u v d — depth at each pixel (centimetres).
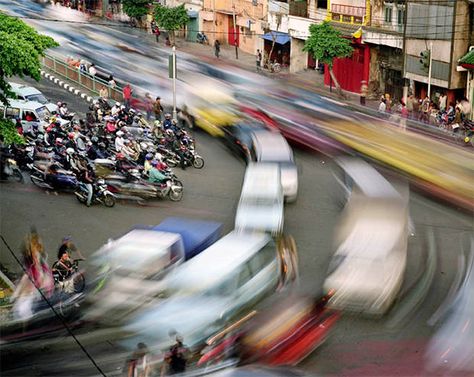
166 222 2597
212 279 2136
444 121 4394
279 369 1827
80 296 2212
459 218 2980
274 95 5053
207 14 7094
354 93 5444
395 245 2320
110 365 1908
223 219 2875
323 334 2059
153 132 3797
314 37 5284
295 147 3888
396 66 5147
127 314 2109
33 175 3133
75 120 4028
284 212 2995
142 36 7088
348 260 2256
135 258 2288
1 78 2500
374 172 3006
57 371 1877
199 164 3562
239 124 3859
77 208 2948
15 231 2706
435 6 4612
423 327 2106
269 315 2136
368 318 2148
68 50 6112
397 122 4450
